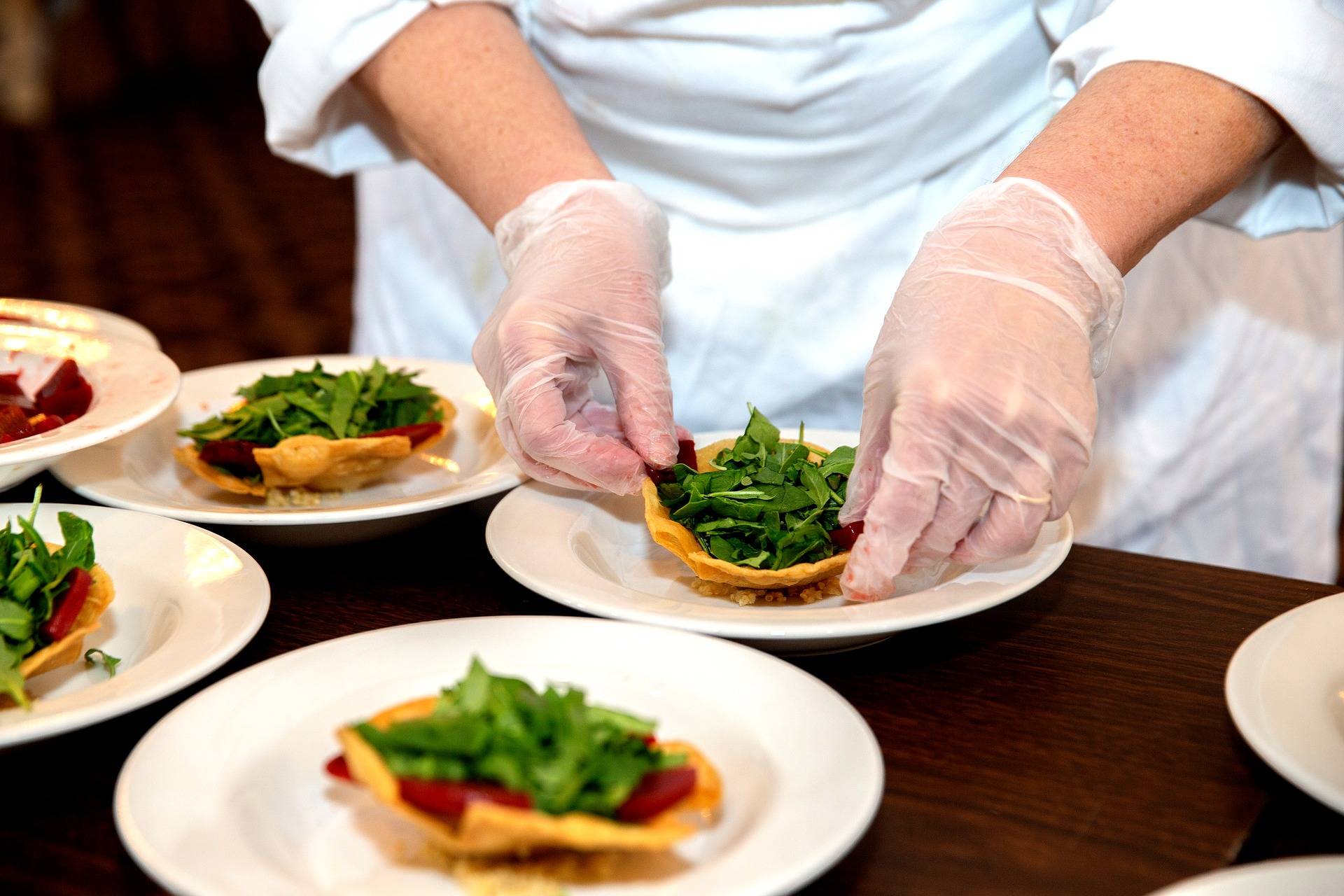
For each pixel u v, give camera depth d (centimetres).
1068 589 76
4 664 58
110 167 508
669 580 78
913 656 68
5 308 108
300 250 410
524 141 94
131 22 619
